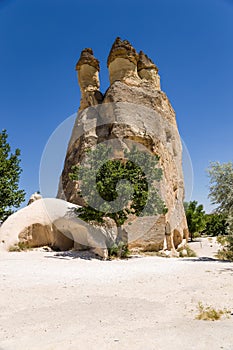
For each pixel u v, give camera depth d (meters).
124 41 30.12
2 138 24.33
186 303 7.04
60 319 5.93
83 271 11.28
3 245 18.06
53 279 9.52
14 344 4.75
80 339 4.91
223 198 15.32
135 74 29.94
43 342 4.81
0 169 22.38
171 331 5.21
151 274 10.53
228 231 15.52
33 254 16.39
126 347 4.58
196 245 33.44
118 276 10.31
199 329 5.29
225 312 6.32
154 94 28.81
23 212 20.09
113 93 26.78
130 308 6.69
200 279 9.38
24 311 6.44
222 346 4.54
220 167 15.52
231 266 11.98
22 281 9.01
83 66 32.69
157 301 7.30
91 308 6.67
